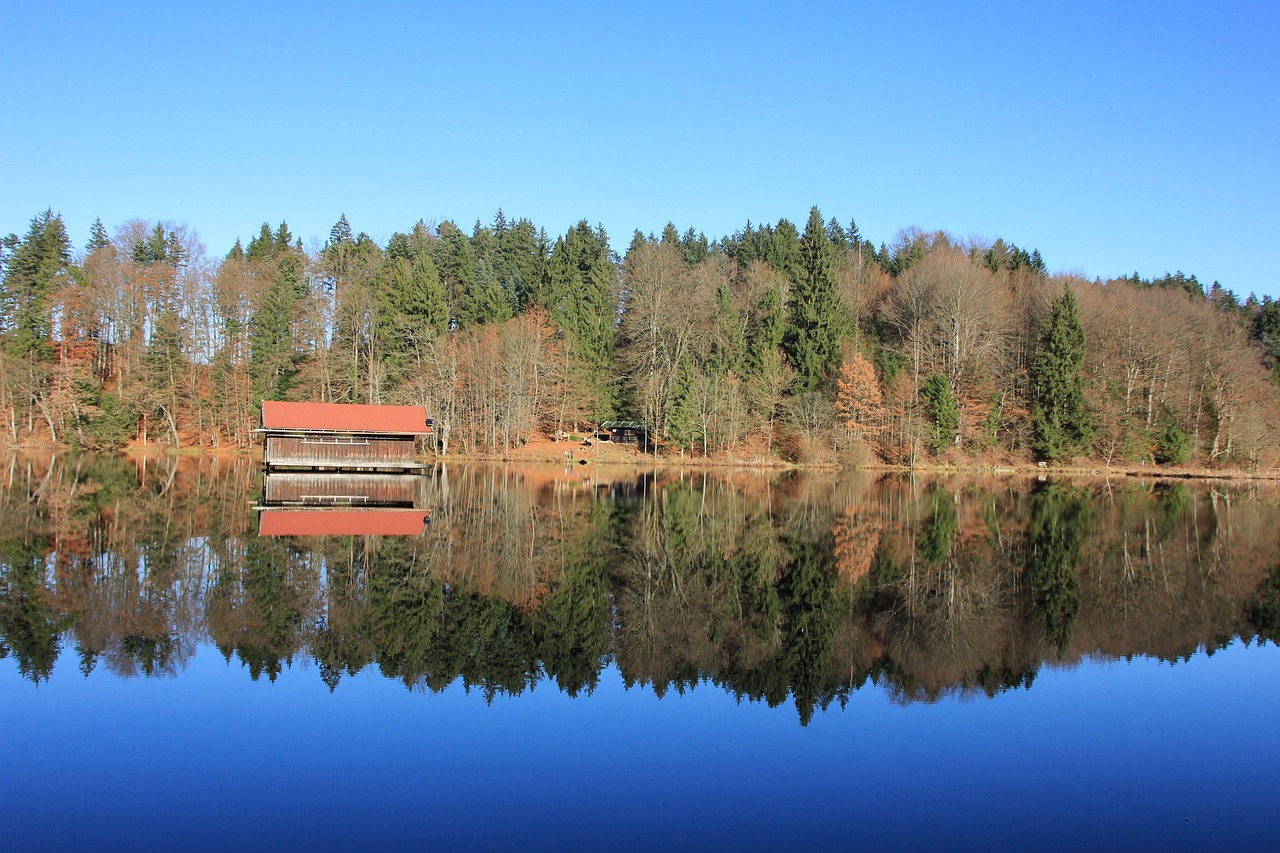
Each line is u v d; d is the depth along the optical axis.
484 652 14.96
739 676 14.05
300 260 77.50
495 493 42.66
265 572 20.61
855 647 15.86
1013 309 74.25
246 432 67.44
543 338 72.00
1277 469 64.12
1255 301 105.00
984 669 14.70
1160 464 67.06
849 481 56.00
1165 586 21.92
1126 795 9.79
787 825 8.85
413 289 72.00
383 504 36.62
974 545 28.33
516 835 8.48
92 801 9.12
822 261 73.19
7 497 34.44
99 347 68.69
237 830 8.52
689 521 33.22
